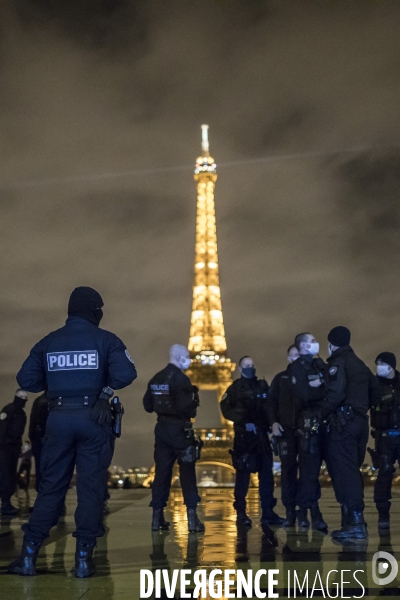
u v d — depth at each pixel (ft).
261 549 40.91
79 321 34.60
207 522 60.80
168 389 53.21
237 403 59.11
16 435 68.64
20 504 87.66
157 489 53.47
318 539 46.24
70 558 38.19
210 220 585.22
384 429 53.26
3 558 37.93
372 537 47.09
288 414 55.06
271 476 59.26
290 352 57.62
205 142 605.73
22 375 34.60
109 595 27.78
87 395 33.30
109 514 69.67
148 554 39.29
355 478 45.78
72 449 33.53
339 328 48.01
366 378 47.11
